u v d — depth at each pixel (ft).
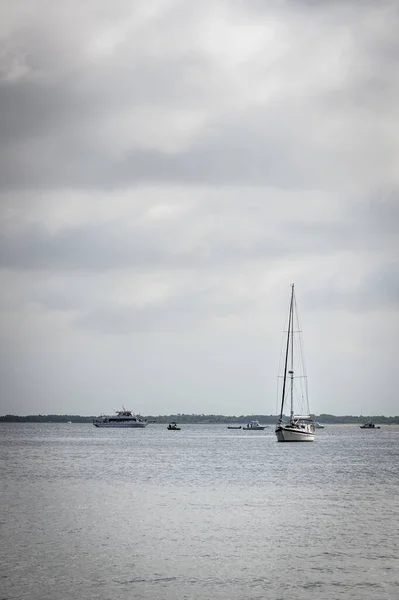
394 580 289.12
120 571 299.38
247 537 368.68
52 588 275.39
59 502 488.85
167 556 325.42
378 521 417.28
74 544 348.79
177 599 263.70
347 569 304.91
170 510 454.40
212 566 308.60
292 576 294.25
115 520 415.23
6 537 364.38
